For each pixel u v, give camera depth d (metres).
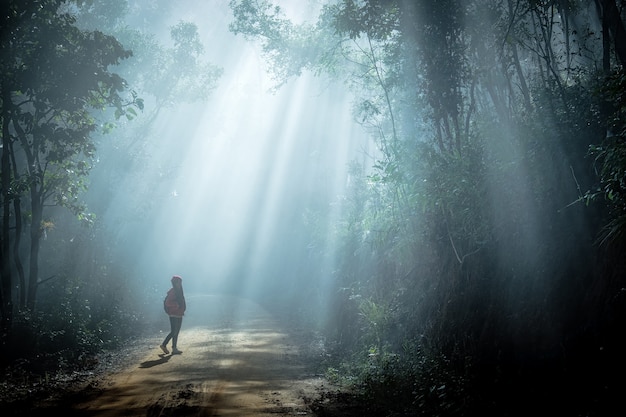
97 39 16.03
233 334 22.03
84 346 17.33
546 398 8.47
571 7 14.35
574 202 9.32
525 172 11.20
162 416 9.82
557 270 9.68
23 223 18.72
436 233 14.06
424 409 9.80
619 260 8.49
